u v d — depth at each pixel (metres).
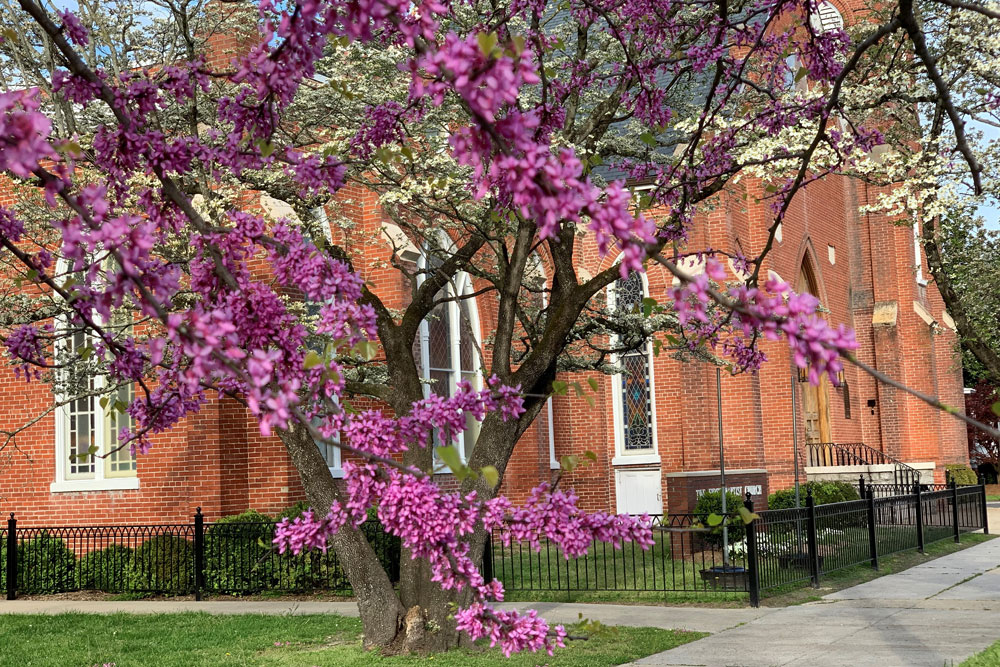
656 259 2.46
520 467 22.45
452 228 11.97
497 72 2.33
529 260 15.96
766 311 2.50
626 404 24.56
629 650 10.27
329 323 3.31
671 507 20.98
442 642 10.27
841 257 31.98
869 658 9.49
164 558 16.23
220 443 17.23
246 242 3.62
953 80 12.32
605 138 12.70
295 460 10.69
